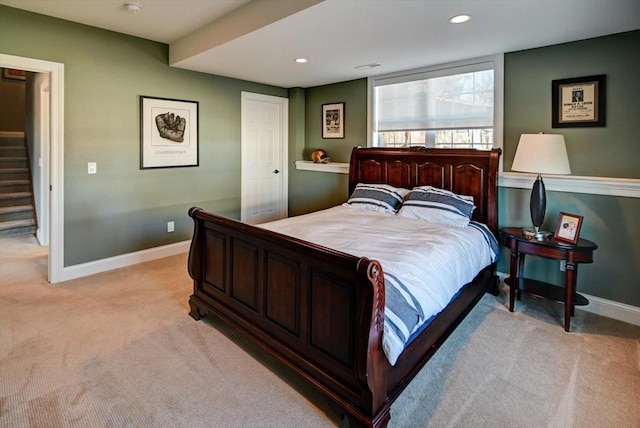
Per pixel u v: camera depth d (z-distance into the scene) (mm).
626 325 2793
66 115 3465
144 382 2057
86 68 3555
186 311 2947
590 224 2996
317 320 1889
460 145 3967
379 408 1665
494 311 3012
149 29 3627
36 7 3092
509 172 3537
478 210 3461
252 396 1963
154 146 4156
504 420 1802
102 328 2650
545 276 3305
